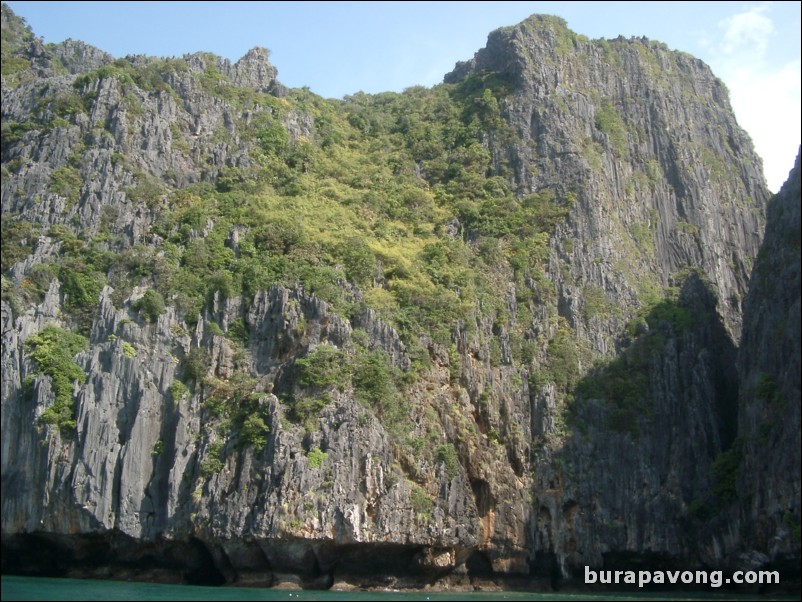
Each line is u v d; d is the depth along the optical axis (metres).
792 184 95.44
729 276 131.50
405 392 93.44
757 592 87.06
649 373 105.62
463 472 92.62
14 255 99.38
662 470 99.62
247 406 89.50
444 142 133.25
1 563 89.25
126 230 104.44
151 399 90.38
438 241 113.19
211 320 97.00
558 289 114.00
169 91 121.88
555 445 99.38
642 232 128.00
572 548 95.62
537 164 126.62
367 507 85.00
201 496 85.62
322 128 134.88
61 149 109.62
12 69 129.00
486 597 81.38
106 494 85.62
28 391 88.62
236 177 116.00
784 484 84.25
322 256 103.31
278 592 79.69
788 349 88.06
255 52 146.75
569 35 144.00
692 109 145.75
